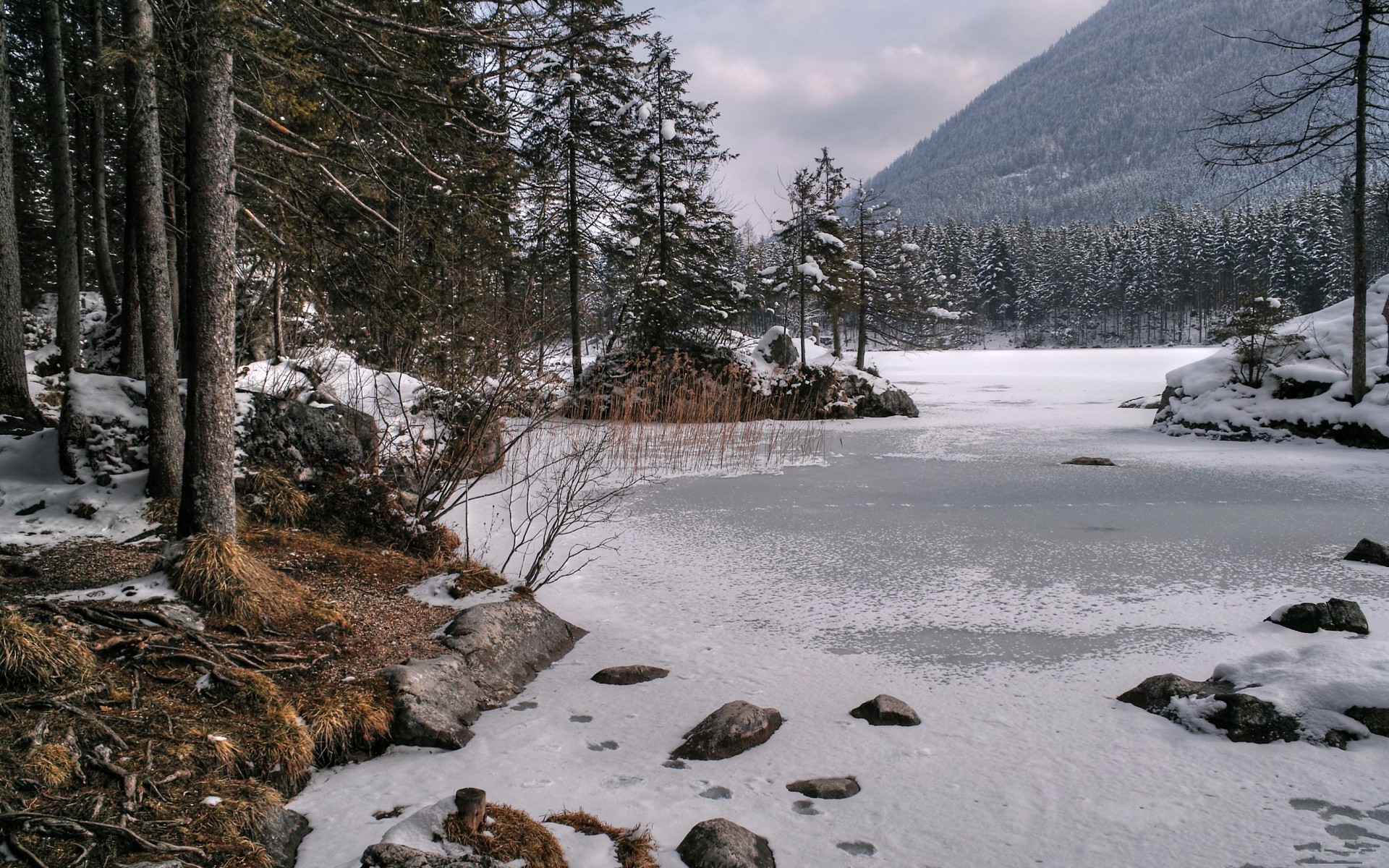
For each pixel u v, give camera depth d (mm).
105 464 6535
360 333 8742
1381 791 2988
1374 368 15047
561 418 16469
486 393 7934
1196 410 16359
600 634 5129
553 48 5520
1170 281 85188
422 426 8445
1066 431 17547
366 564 5949
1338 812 2850
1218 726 3512
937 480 10961
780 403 20703
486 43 5270
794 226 29828
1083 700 3920
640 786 3178
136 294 11469
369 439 7738
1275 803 2928
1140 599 5500
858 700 3996
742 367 21531
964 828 2816
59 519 5953
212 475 4762
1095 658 4473
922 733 3611
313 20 5172
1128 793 3031
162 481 6230
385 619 4840
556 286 18578
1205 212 97375
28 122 16797
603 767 3348
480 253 7289
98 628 3723
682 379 18250
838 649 4727
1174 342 85188
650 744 3584
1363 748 3309
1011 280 94125
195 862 2404
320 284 6172
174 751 2941
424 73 5598
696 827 2697
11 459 6820
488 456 10250
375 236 6406
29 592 4395
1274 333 16609
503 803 3018
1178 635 4770
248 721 3289
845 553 7004
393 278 6059
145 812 2596
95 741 2887
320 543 6211
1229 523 7930
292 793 3111
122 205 17375
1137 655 4477
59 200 12516
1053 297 90688
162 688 3408
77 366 12875
